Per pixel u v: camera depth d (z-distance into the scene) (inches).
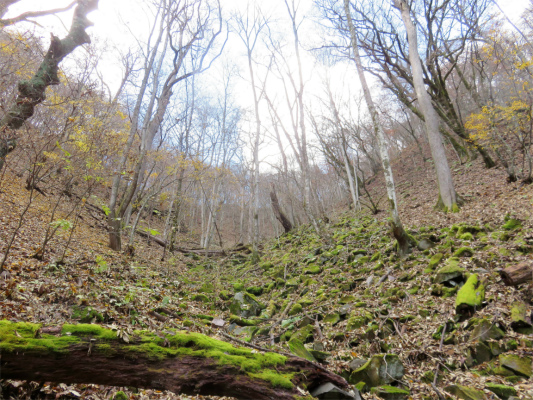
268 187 1015.0
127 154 359.6
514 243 253.6
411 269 288.8
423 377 155.0
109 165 341.1
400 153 1270.9
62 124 223.8
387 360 163.3
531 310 173.2
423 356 171.6
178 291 317.7
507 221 311.4
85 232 389.4
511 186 445.7
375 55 641.6
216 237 998.4
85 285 198.4
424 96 459.8
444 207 439.2
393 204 326.3
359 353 186.9
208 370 94.3
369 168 1355.8
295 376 106.7
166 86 487.8
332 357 185.3
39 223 325.7
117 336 91.5
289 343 177.6
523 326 167.0
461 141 753.0
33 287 168.7
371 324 209.9
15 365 79.0
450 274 234.5
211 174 573.3
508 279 199.2
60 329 88.1
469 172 645.9
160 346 95.6
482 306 191.8
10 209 318.0
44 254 235.3
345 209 939.3
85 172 245.6
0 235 241.6
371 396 143.1
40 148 200.8
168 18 450.3
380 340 192.2
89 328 90.7
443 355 167.6
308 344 208.4
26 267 195.6
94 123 263.9
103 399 109.3
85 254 287.9
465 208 418.3
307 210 524.4
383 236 415.2
